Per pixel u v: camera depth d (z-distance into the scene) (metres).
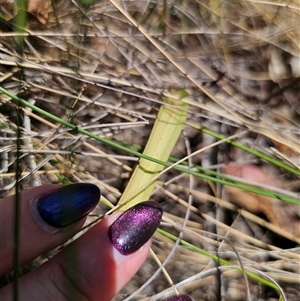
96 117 0.13
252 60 0.14
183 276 0.11
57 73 0.12
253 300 0.11
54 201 0.08
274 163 0.11
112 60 0.13
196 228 0.12
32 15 0.12
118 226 0.09
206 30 0.14
